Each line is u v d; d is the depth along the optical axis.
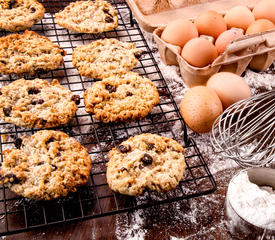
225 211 0.50
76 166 0.50
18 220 0.50
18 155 0.51
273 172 0.50
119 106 0.56
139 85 0.60
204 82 0.61
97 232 0.50
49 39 0.66
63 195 0.49
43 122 0.55
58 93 0.58
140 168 0.50
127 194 0.49
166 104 0.62
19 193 0.48
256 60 0.65
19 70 0.60
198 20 0.64
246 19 0.64
